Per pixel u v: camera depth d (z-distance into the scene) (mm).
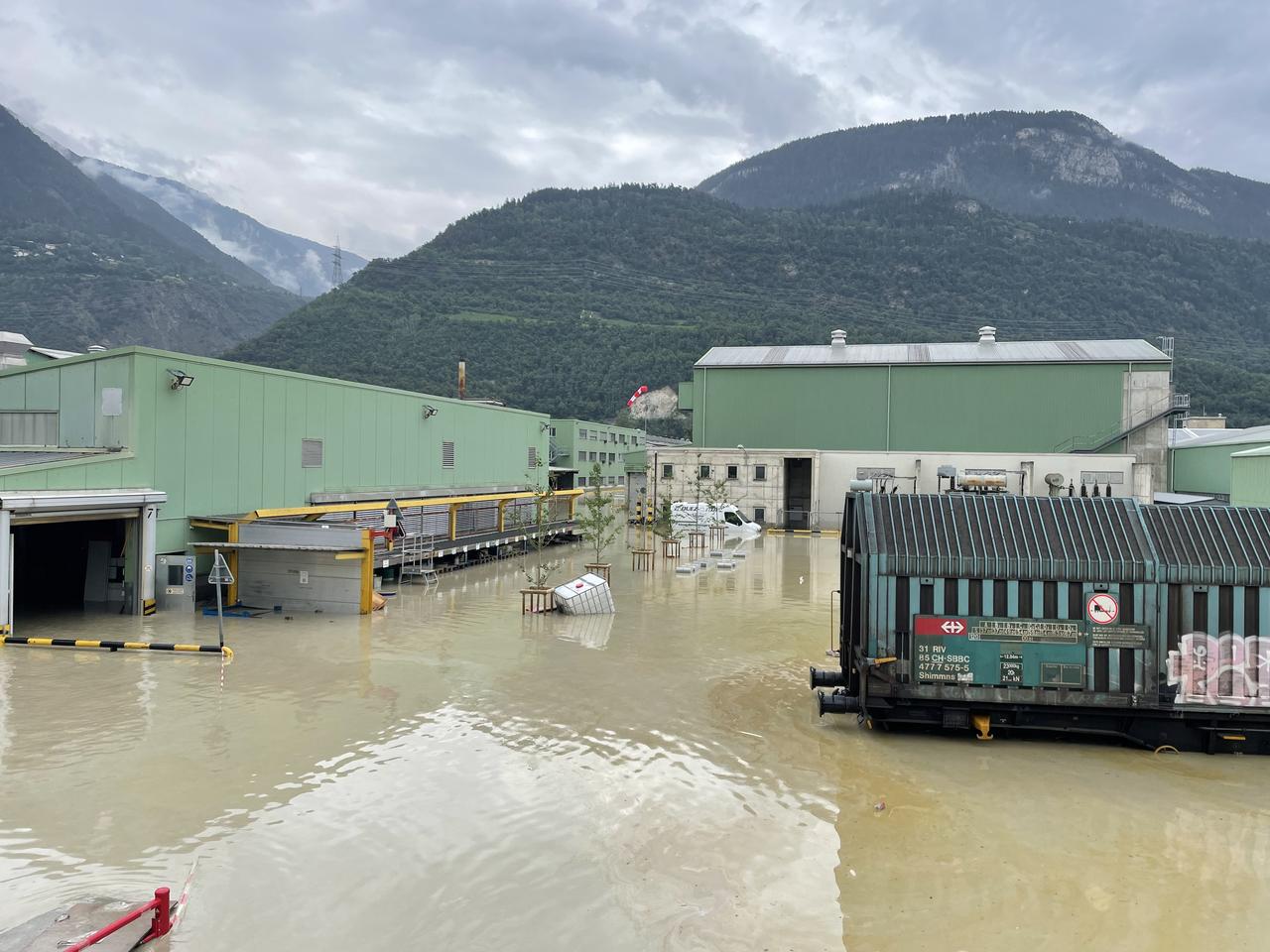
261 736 13102
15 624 21609
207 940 7535
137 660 18000
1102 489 53531
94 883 8508
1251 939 7895
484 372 161375
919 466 56438
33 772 11461
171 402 24047
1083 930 8008
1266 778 12156
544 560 38906
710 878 8930
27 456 22109
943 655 13266
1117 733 13336
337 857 9180
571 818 10336
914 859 9453
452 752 12586
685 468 59656
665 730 13930
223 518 24969
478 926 7875
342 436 31953
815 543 48562
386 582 30859
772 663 18844
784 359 66125
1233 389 129750
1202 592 12938
